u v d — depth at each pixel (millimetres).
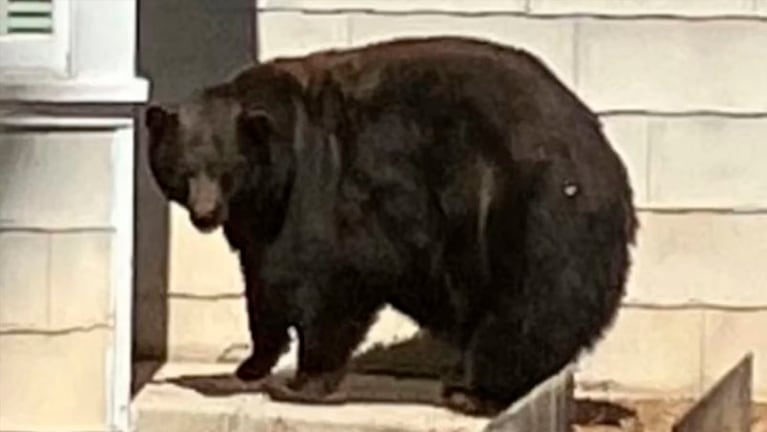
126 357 4770
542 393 4441
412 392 5039
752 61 5348
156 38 5410
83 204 4699
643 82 5371
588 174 4699
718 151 5383
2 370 4723
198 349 5488
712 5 5332
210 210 4598
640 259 5414
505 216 4660
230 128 4633
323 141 4723
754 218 5395
